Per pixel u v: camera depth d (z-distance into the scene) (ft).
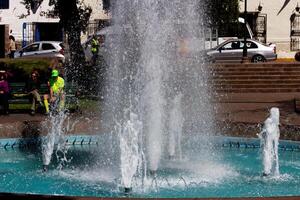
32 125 54.44
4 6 134.00
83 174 40.04
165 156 45.21
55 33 133.49
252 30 132.36
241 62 102.94
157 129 43.14
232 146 52.01
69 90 80.64
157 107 44.01
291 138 51.13
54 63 79.97
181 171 40.57
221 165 43.21
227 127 54.60
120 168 39.70
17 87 70.33
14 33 134.31
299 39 132.77
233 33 119.14
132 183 36.68
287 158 46.78
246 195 34.01
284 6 132.67
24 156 47.91
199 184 36.76
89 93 79.77
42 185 36.86
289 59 126.62
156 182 37.09
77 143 52.65
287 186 36.55
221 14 114.21
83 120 57.16
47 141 52.80
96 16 124.16
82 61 97.09
